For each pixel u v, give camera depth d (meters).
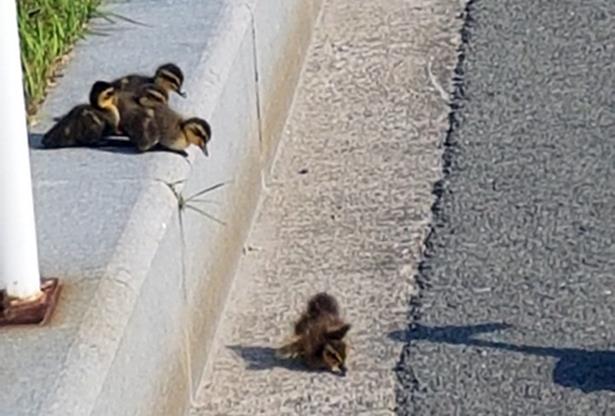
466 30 13.24
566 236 10.20
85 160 8.98
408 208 10.62
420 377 8.80
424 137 11.56
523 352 9.00
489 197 10.70
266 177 10.99
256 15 10.77
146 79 9.52
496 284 9.69
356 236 10.30
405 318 9.37
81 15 10.80
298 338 8.96
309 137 11.61
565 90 12.16
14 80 7.36
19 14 10.23
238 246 9.96
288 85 11.92
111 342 7.38
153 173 8.76
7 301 7.52
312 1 13.20
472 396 8.64
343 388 8.76
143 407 7.70
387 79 12.47
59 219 8.33
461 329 9.24
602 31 13.12
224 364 9.00
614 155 11.19
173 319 8.29
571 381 8.74
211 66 9.87
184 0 10.98
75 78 10.11
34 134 9.41
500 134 11.55
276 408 8.61
